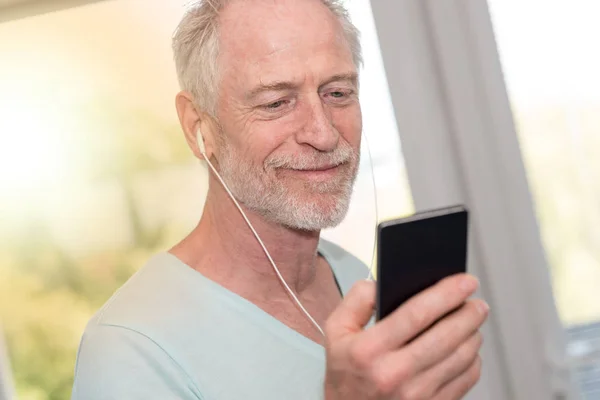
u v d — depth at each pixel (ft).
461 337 2.45
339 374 2.45
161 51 6.13
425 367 2.40
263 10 3.35
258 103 3.31
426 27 6.36
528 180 6.36
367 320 2.59
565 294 6.41
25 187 6.23
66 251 6.26
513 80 6.31
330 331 2.53
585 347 6.37
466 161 6.35
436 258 2.59
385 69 6.38
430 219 2.54
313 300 3.87
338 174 3.43
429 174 6.40
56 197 6.23
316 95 3.33
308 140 3.29
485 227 6.39
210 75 3.43
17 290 6.29
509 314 6.42
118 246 6.26
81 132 6.21
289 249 3.61
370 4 6.38
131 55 6.15
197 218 6.23
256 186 3.39
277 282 3.66
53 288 6.29
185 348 3.26
